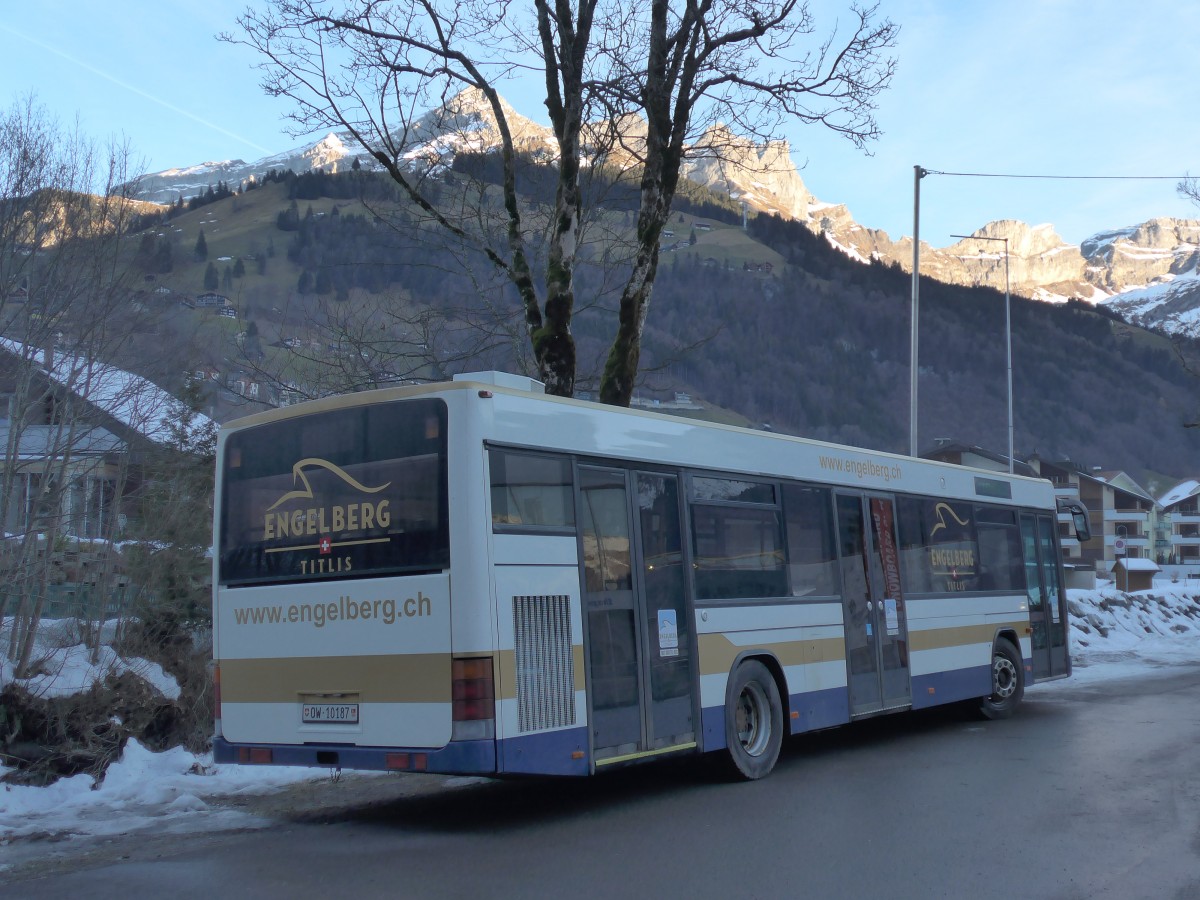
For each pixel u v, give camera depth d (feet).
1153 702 53.26
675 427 32.63
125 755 35.32
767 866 23.17
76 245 44.98
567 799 31.50
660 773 35.58
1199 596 116.78
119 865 23.86
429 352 55.57
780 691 35.55
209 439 49.16
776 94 48.93
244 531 29.58
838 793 31.35
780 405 385.50
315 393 55.31
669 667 30.91
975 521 48.44
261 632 28.84
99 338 44.91
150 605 44.11
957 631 45.55
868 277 643.45
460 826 27.73
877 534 41.52
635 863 23.54
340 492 27.91
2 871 23.58
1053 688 62.13
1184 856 23.77
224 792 33.40
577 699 27.71
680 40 47.93
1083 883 21.81
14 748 33.91
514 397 27.45
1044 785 32.01
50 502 42.22
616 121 50.62
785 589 36.14
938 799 30.22
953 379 508.12
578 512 28.71
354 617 27.25
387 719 26.50
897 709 40.96
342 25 47.06
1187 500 390.01
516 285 49.21
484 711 25.46
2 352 42.52
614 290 54.39
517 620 26.50
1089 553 328.70
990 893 21.17
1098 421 508.94
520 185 53.88
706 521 33.30
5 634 38.81
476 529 25.94
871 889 21.43
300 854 24.68
